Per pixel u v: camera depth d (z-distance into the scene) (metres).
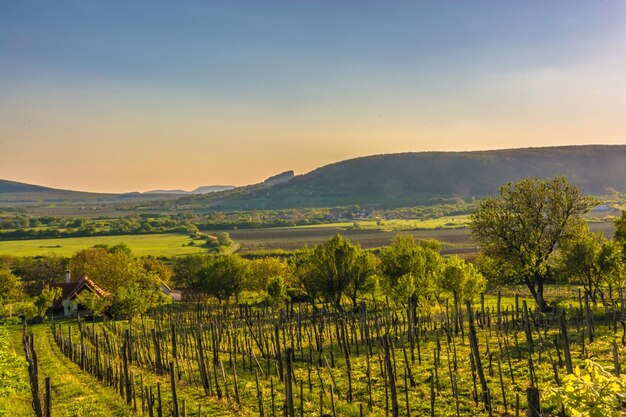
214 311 82.12
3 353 27.11
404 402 26.20
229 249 179.12
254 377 34.25
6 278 93.88
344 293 74.81
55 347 53.06
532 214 61.47
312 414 24.91
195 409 26.97
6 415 25.78
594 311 54.91
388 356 22.55
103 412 26.84
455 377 24.91
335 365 36.84
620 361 30.70
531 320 52.25
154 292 84.69
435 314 62.78
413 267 60.44
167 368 37.81
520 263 61.88
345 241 73.25
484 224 64.12
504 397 23.66
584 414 9.76
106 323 70.62
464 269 51.69
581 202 60.28
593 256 56.50
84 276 90.88
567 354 25.70
